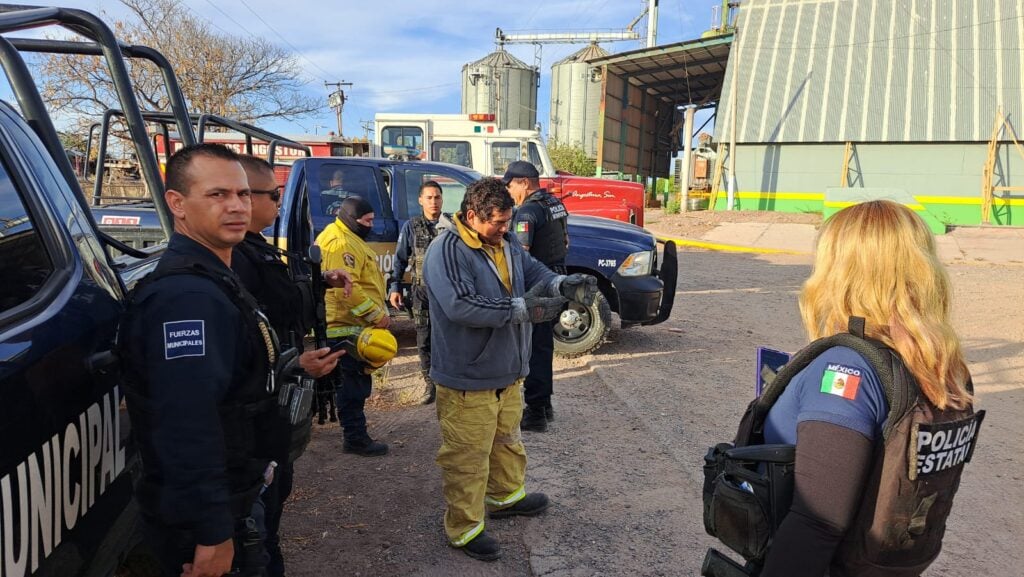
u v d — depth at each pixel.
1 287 1.54
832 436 1.38
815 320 1.60
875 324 1.47
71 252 1.88
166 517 1.57
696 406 5.18
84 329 1.73
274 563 2.58
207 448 1.57
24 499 1.39
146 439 1.58
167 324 1.58
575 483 3.91
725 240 18.48
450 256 2.97
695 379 5.85
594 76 31.59
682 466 4.14
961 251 16.02
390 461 4.22
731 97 24.53
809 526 1.38
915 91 23.98
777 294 10.30
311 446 4.44
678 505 3.67
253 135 6.68
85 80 21.80
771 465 1.53
